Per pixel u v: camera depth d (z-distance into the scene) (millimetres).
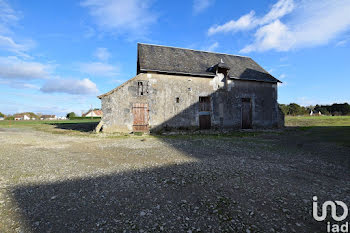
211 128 13562
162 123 12422
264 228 2162
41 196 2953
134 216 2387
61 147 7223
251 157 5422
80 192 3086
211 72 13656
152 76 12414
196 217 2371
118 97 11773
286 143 7883
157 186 3305
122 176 3822
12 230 2117
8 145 7715
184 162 4867
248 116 14758
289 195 2986
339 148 6547
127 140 9047
